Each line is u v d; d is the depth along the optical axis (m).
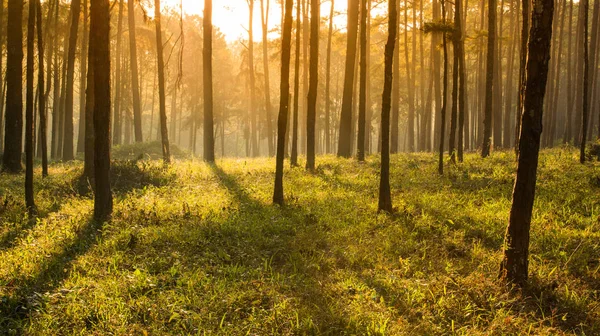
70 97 29.73
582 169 14.90
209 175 18.19
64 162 28.77
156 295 7.26
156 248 9.33
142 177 17.14
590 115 35.22
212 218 11.35
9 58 20.69
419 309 6.89
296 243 9.77
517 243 7.46
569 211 10.94
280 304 6.87
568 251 8.80
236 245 9.66
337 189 14.99
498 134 32.88
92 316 6.52
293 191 14.89
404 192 14.16
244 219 11.29
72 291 7.18
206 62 24.72
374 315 6.62
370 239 10.05
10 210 12.51
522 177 7.38
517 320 6.47
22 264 8.41
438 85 32.84
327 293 7.45
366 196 13.95
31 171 12.55
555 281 7.59
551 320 6.53
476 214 11.25
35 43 34.78
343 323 6.46
